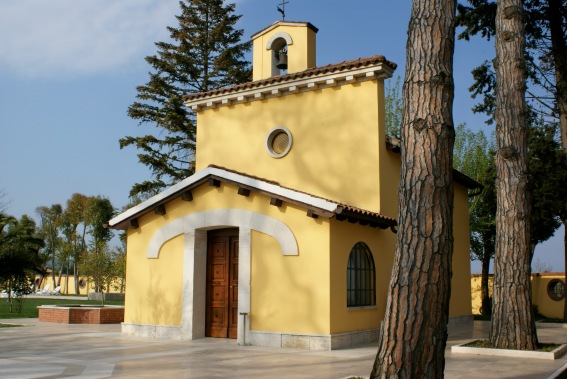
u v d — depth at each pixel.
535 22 21.17
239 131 17.16
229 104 17.45
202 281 14.69
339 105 15.40
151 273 15.16
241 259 13.61
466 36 21.67
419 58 6.48
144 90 30.69
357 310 13.30
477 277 30.00
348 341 12.66
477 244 29.59
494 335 12.25
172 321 14.58
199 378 8.66
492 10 20.48
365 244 14.05
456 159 31.33
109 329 17.11
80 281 57.19
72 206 60.94
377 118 14.72
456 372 9.28
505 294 12.21
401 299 5.91
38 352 11.88
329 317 12.23
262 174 16.44
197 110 18.09
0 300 35.91
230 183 13.91
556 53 20.86
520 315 11.98
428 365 5.71
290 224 13.10
